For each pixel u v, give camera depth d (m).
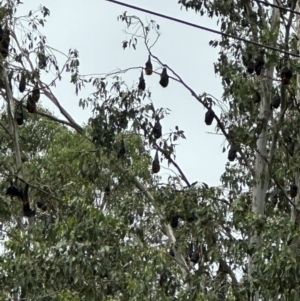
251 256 16.39
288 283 15.12
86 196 18.11
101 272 16.08
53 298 16.02
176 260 17.61
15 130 18.73
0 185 18.19
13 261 16.08
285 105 18.45
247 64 18.25
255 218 16.31
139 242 16.66
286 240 15.41
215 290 16.14
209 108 18.27
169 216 17.72
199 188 17.73
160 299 15.72
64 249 15.96
